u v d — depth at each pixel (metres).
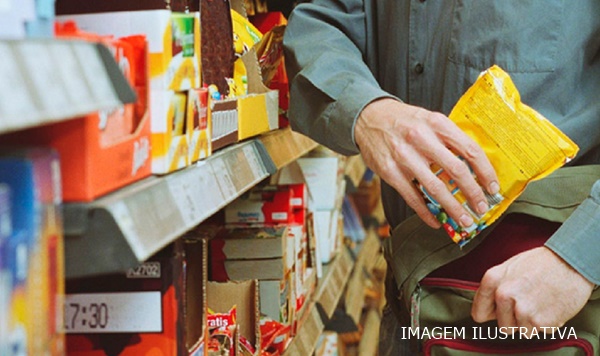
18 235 0.56
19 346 0.56
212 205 1.06
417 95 1.60
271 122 1.72
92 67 0.66
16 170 0.58
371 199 5.26
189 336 1.22
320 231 3.07
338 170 3.36
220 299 1.69
